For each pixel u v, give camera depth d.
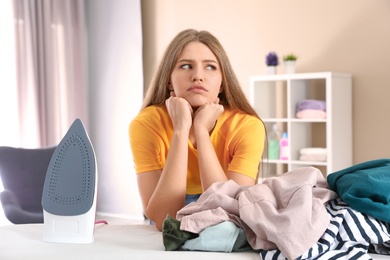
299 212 1.40
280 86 4.88
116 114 5.72
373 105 4.44
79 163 1.63
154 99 2.05
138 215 5.60
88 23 5.88
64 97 5.62
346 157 4.43
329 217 1.45
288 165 4.46
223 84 1.99
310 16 4.71
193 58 1.90
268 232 1.39
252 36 5.02
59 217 1.62
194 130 1.88
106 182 5.82
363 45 4.48
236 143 1.96
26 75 5.28
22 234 1.74
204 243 1.45
